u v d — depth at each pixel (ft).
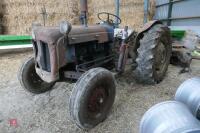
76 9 22.88
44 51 6.40
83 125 5.98
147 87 9.27
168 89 9.04
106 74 6.38
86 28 7.26
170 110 4.42
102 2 23.15
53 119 6.89
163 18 21.86
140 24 22.21
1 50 15.47
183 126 3.94
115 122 6.69
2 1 20.36
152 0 22.77
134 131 6.23
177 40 14.83
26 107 7.67
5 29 20.92
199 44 14.17
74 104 5.70
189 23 17.62
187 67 11.52
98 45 8.06
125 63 8.72
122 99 8.14
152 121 4.41
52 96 8.50
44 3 20.93
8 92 8.95
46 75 6.48
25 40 15.92
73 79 7.32
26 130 6.33
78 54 7.11
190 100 5.46
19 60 13.92
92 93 6.06
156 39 8.63
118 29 9.37
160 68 9.77
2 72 11.53
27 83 7.91
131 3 21.75
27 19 20.67
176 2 19.47
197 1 16.24
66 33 5.99
